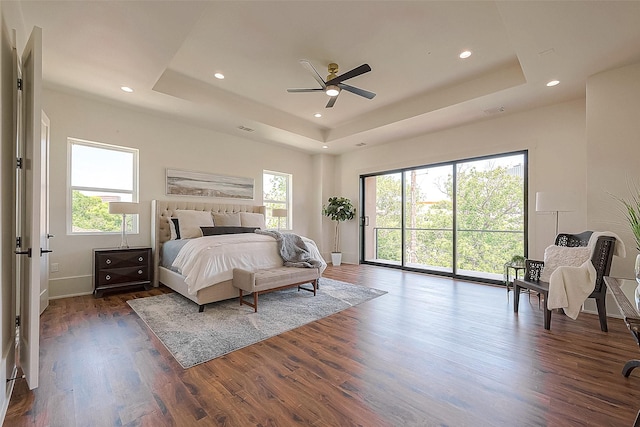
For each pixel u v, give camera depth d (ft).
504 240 15.01
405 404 5.23
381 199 21.06
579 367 6.49
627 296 5.71
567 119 12.65
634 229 7.85
